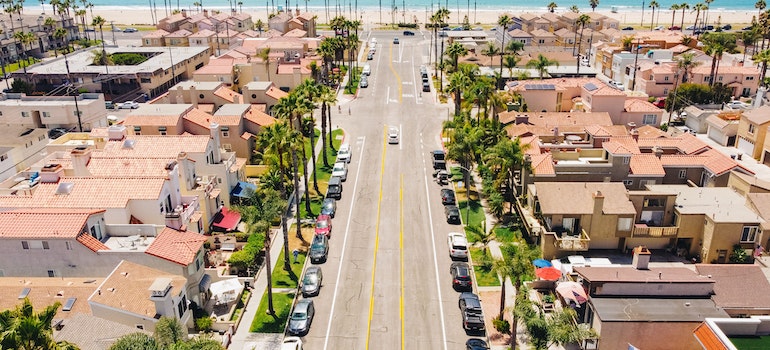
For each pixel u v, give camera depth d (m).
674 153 78.12
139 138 71.31
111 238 53.72
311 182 82.62
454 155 71.94
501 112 96.75
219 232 67.06
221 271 59.84
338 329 51.25
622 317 43.56
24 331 29.53
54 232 49.00
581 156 73.25
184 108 86.44
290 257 62.78
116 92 125.81
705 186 71.94
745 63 149.12
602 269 49.22
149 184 57.59
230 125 84.94
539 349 42.47
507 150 67.69
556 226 61.75
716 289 47.62
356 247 65.19
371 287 57.59
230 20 195.00
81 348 39.88
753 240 59.72
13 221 49.94
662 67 127.88
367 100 125.25
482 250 64.12
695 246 62.03
